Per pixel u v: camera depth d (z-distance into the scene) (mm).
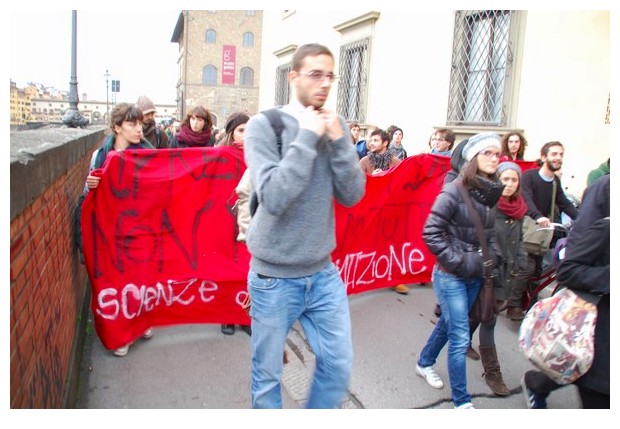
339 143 2066
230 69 52469
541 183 4574
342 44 11062
